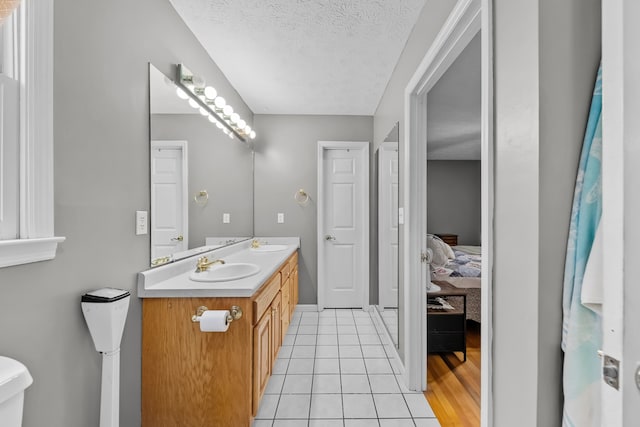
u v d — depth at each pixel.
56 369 1.03
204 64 2.26
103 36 1.25
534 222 0.79
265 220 3.63
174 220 1.85
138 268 1.49
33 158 0.93
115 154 1.33
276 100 3.24
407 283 2.02
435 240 3.66
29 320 0.94
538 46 0.77
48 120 0.97
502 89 0.94
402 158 2.27
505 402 0.92
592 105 0.75
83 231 1.15
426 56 1.64
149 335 1.50
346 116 3.66
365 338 2.85
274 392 1.98
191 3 1.78
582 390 0.72
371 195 3.67
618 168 0.51
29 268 0.94
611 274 0.52
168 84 1.77
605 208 0.54
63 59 1.06
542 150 0.77
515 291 0.88
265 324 1.82
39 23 0.94
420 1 1.74
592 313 0.72
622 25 0.50
